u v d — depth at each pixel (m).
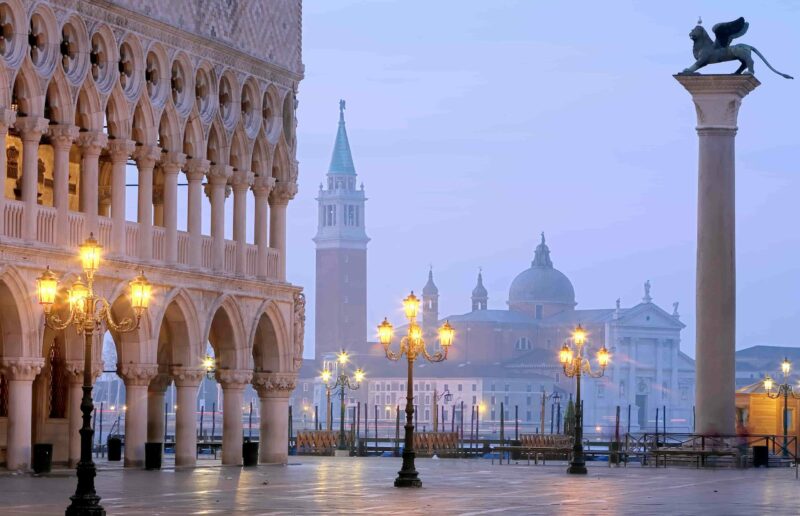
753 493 69.25
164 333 91.69
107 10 78.38
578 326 92.88
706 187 101.94
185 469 84.19
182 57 84.94
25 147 73.69
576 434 90.56
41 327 73.94
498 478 82.81
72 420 79.38
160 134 84.38
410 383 72.19
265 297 92.56
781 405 122.06
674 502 62.41
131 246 81.56
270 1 93.19
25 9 72.56
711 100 101.94
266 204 93.56
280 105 94.75
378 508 56.75
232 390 90.25
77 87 76.19
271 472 84.94
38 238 74.06
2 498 59.25
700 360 102.19
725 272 101.62
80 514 50.94
